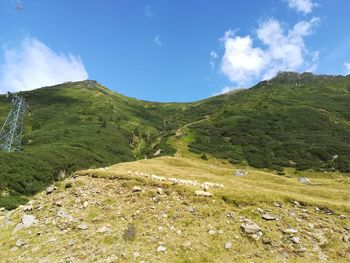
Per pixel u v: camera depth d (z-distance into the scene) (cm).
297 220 2119
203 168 4753
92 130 15188
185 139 14488
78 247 1864
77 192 2514
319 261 1720
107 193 2473
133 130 18600
